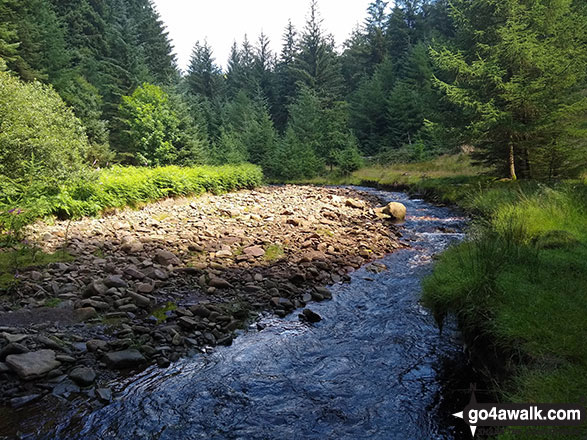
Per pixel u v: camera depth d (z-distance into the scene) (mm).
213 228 10336
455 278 4340
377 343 4539
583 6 14750
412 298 5941
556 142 12836
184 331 4645
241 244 8977
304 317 5285
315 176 34781
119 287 5672
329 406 3365
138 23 49812
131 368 3838
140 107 24578
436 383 3666
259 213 13102
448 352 4230
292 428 3078
